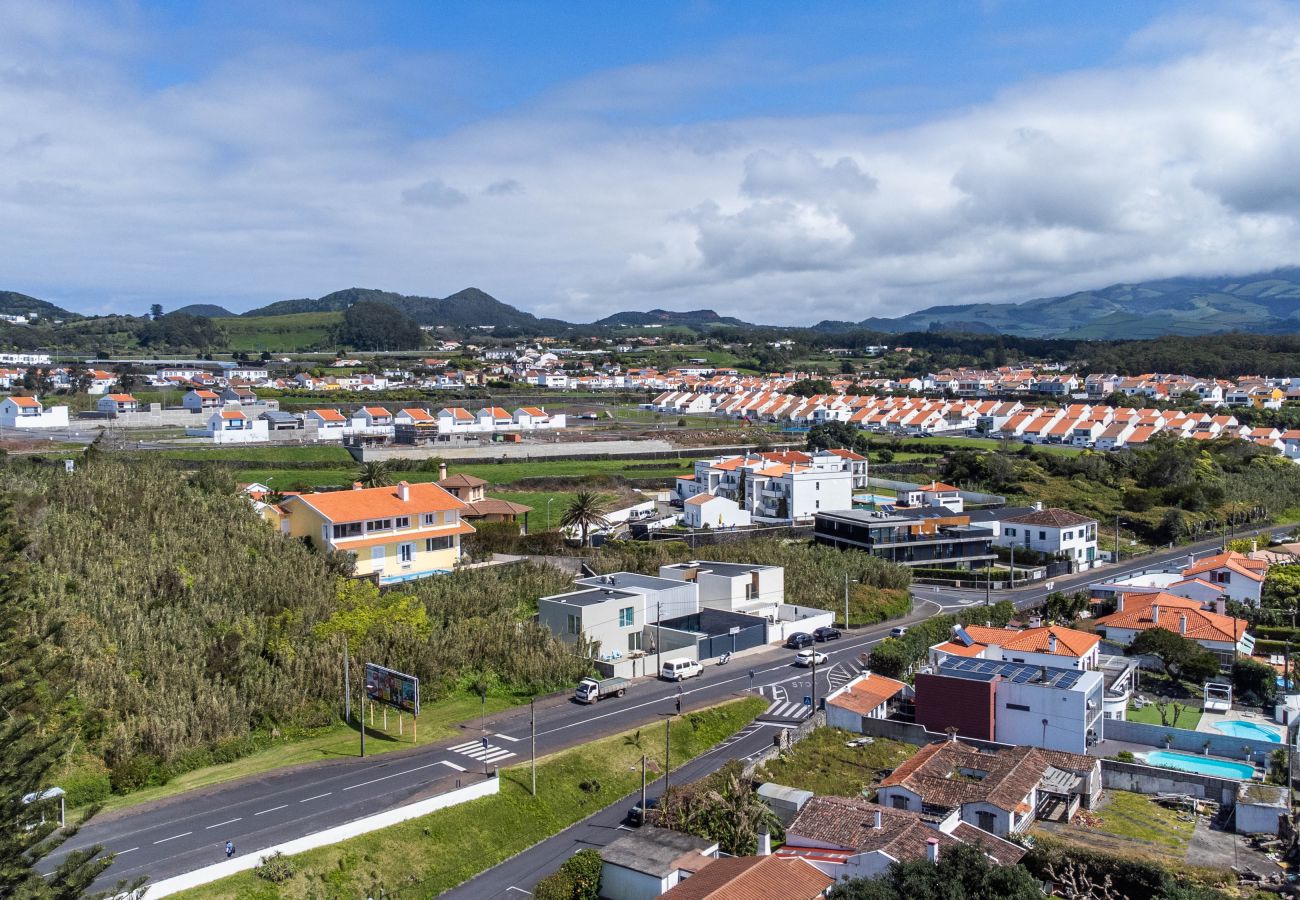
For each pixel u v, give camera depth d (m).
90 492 79.62
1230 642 81.38
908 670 78.75
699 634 81.56
